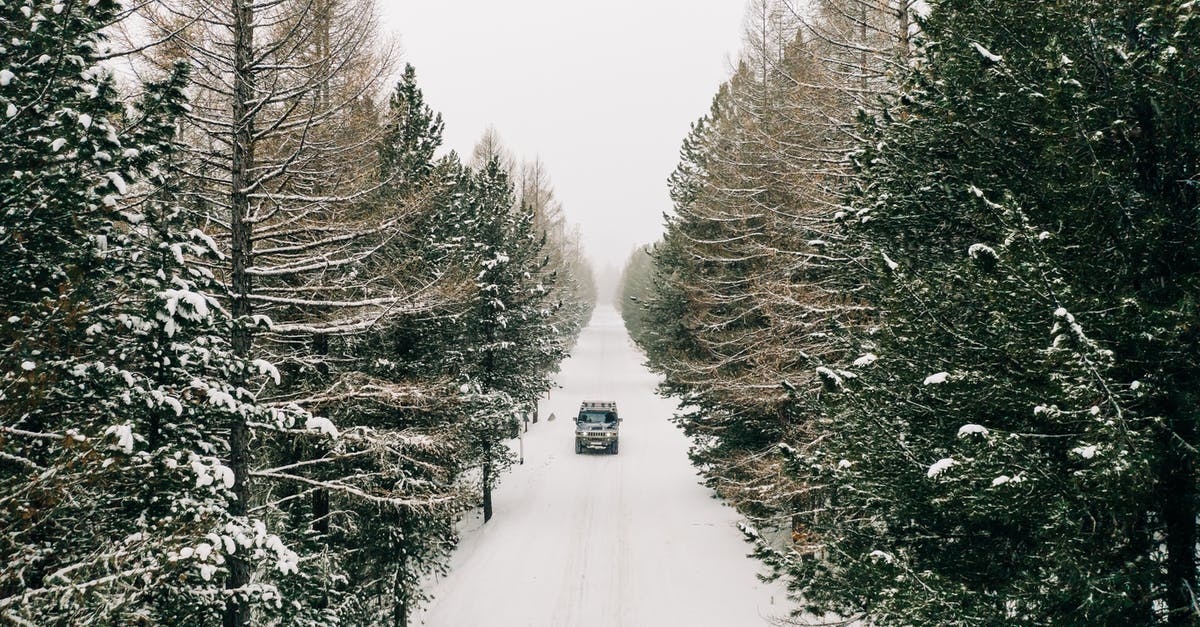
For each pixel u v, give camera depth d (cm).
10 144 479
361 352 1242
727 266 1795
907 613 500
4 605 425
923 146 627
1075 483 434
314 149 870
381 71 828
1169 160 485
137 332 553
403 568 1271
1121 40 510
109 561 487
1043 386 478
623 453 2825
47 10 481
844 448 648
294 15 793
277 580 802
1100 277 491
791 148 1160
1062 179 515
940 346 562
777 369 1291
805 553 689
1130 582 436
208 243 594
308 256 914
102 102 500
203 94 810
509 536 1847
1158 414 465
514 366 2044
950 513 566
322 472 1130
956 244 648
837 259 834
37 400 468
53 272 518
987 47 571
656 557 1677
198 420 684
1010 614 484
